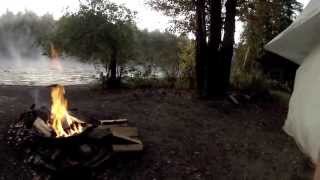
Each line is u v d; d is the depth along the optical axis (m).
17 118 8.45
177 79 15.15
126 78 15.05
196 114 10.42
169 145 7.93
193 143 8.23
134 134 7.93
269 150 8.22
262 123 10.17
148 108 10.68
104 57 14.48
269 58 17.66
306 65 1.43
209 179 6.75
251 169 7.23
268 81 16.22
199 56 12.43
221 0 12.52
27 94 12.40
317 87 1.31
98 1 14.42
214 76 12.34
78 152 6.69
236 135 9.05
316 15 1.27
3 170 6.34
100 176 6.49
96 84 15.78
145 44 15.63
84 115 9.23
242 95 12.38
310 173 6.98
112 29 14.23
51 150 6.66
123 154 7.00
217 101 11.88
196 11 12.45
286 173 7.07
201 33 12.33
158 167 6.93
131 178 6.52
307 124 1.33
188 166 7.13
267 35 16.30
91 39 14.21
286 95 14.19
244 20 14.54
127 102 11.33
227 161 7.51
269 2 14.25
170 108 10.81
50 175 6.38
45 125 7.15
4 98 11.08
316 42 1.38
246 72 16.11
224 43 12.43
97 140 6.95
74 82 20.80
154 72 15.52
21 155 6.75
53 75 24.38
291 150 8.26
